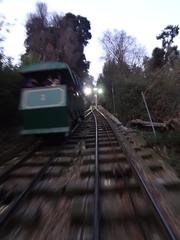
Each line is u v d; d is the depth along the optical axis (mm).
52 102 11797
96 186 6586
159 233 4699
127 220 5184
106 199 6152
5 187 7234
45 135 12531
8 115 14789
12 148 12234
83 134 15688
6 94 13500
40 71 13375
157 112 19219
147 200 5992
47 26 55906
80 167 8773
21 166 9258
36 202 6160
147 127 17891
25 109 11844
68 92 12477
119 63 55875
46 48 50594
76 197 6336
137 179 7250
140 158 9633
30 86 13031
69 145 12461
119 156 9938
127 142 12789
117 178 7602
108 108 46562
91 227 4961
